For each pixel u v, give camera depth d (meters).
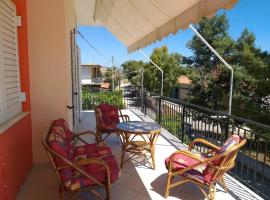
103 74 30.11
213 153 3.15
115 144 4.87
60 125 2.96
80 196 2.85
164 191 3.01
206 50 18.59
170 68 23.14
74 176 2.48
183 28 2.88
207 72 18.64
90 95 10.37
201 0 2.39
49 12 3.45
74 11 5.89
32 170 3.48
